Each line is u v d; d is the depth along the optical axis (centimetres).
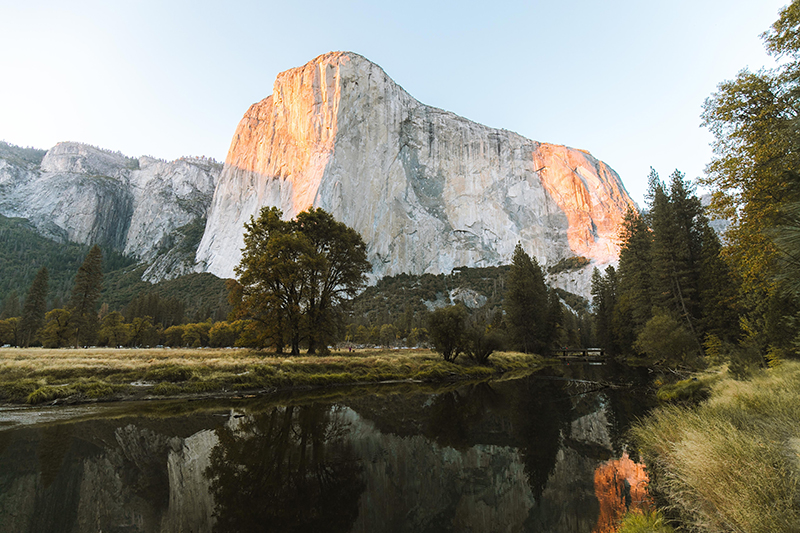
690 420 906
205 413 1530
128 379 1898
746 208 1348
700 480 567
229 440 1150
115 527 606
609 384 2948
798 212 669
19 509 660
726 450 567
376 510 734
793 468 489
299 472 916
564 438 1352
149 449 1027
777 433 673
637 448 1177
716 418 799
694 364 2728
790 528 401
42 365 1878
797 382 1074
